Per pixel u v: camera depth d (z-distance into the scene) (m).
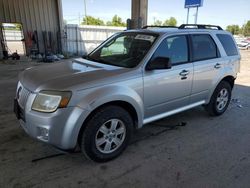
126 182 2.81
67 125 2.73
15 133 3.94
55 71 3.29
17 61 13.91
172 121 4.68
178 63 3.89
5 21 15.12
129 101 3.18
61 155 3.32
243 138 4.04
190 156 3.41
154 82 3.48
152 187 2.74
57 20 17.77
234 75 5.04
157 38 3.67
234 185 2.81
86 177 2.88
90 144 2.96
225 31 5.00
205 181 2.87
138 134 4.05
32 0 16.12
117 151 3.26
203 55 4.35
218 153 3.52
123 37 4.09
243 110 5.46
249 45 30.30
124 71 3.22
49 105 2.72
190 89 4.13
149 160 3.27
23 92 3.03
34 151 3.40
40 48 17.06
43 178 2.83
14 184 2.70
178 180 2.87
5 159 3.18
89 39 19.97
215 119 4.86
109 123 3.11
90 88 2.86
